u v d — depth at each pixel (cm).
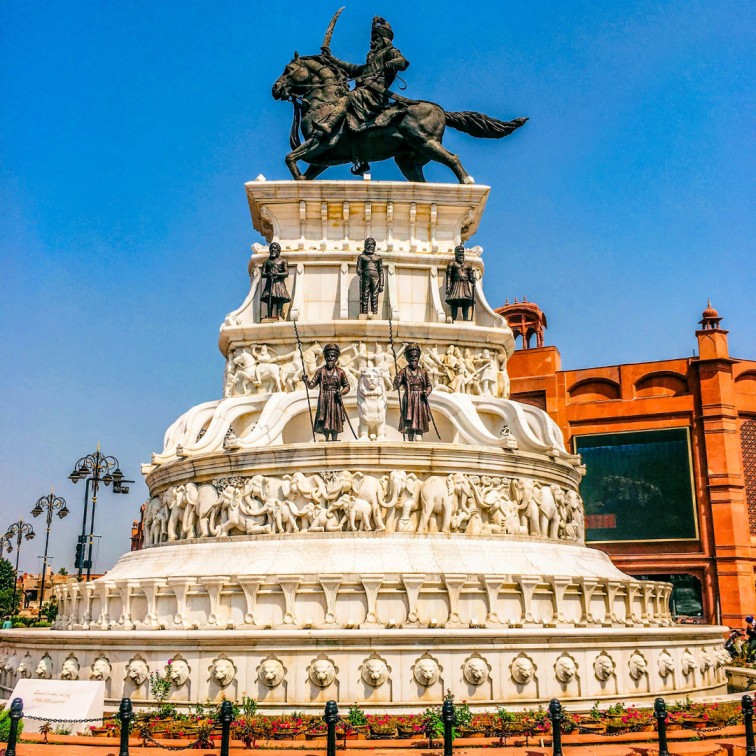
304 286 3028
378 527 2236
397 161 3400
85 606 2283
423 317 3027
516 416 2661
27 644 2144
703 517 4362
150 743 1571
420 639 1903
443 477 2325
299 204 3100
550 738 1634
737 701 2045
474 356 2939
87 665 1983
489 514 2355
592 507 4559
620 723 1734
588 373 4722
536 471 2516
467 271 2998
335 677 1877
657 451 4506
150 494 2752
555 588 2131
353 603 2012
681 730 1733
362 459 2308
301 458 2325
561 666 1964
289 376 2809
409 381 2539
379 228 3133
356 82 3359
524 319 5272
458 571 2150
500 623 2031
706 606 4253
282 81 3297
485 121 3359
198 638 1906
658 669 2108
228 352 2981
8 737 1436
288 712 1838
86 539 4028
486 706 1884
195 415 2770
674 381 4591
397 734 1659
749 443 4522
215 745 1552
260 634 1884
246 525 2309
